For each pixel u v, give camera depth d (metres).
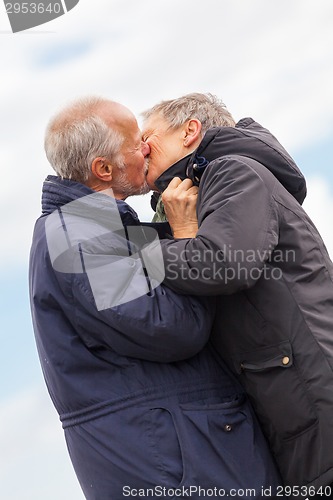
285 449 3.22
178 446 3.06
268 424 3.25
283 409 3.18
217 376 3.26
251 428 3.21
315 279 3.23
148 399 3.11
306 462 3.17
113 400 3.12
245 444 3.16
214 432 3.11
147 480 3.05
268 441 3.29
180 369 3.19
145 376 3.13
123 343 3.09
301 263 3.21
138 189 3.48
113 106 3.38
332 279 3.29
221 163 3.29
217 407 3.16
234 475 3.08
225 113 3.70
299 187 3.42
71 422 3.22
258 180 3.22
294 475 3.20
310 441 3.14
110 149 3.34
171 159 3.56
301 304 3.17
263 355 3.21
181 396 3.14
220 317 3.27
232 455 3.11
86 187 3.29
